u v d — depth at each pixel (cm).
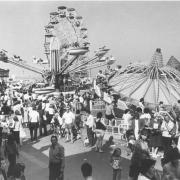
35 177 1080
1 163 945
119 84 1991
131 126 1277
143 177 615
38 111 1694
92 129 1446
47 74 3450
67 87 3297
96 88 2123
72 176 1078
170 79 1855
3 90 3036
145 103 1767
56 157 896
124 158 1237
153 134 1192
